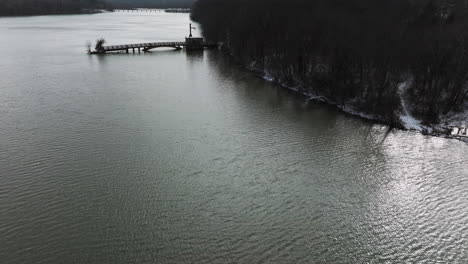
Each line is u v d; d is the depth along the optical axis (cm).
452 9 8012
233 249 2895
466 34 5831
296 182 3819
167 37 15762
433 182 3812
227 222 3198
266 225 3167
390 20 7344
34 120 5316
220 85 7362
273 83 7562
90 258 2788
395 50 5981
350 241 3006
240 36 9631
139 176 3872
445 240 3017
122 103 6131
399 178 3891
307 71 7175
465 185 3753
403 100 5766
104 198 3491
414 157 4322
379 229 3139
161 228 3112
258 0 10894
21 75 7962
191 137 4834
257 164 4169
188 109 5900
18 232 3027
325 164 4172
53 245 2903
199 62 9844
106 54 10925
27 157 4206
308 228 3139
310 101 6356
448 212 3347
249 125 5266
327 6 8775
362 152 4453
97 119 5397
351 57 6200
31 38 14362
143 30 18975
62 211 3291
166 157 4284
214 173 3966
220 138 4822
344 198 3550
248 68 8912
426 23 7469
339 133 4997
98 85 7238
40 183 3700
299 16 8381
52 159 4169
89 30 18250
